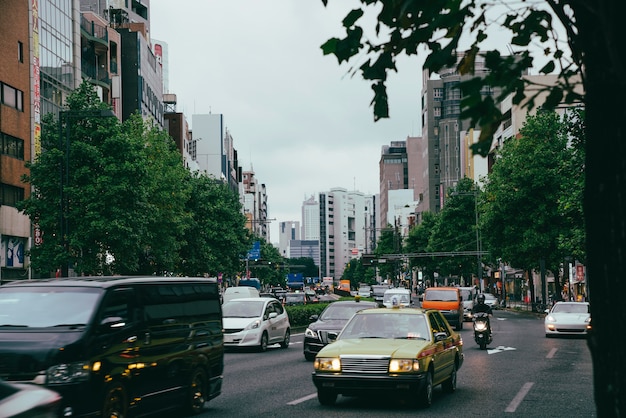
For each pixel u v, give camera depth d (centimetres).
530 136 5644
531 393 1441
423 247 10075
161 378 1053
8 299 978
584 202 403
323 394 1278
